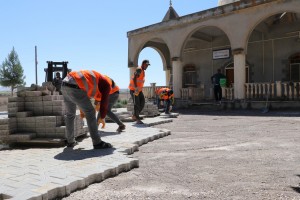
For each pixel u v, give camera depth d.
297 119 9.73
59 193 2.89
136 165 4.09
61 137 5.71
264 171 3.74
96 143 5.03
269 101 14.44
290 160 4.30
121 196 2.92
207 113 13.65
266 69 18.38
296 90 14.30
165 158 4.62
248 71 19.11
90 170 3.53
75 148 5.17
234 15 15.64
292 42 17.34
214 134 7.11
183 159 4.52
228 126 8.58
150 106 11.41
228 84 20.14
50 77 13.33
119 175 3.70
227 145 5.62
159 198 2.85
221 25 16.19
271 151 4.96
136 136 6.27
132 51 20.91
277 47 17.94
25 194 2.67
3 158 4.44
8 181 3.10
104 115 5.16
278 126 8.21
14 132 5.89
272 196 2.84
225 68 20.27
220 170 3.83
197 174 3.66
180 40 18.20
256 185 3.18
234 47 15.64
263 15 14.60
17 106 6.04
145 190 3.09
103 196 2.93
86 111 4.97
